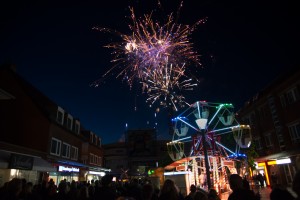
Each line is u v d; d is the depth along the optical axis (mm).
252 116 29047
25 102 19578
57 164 17719
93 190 8602
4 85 19875
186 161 14523
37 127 18969
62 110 22703
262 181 21141
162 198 4383
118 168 66000
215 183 13602
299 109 20250
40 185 9289
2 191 4934
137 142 68188
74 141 25422
